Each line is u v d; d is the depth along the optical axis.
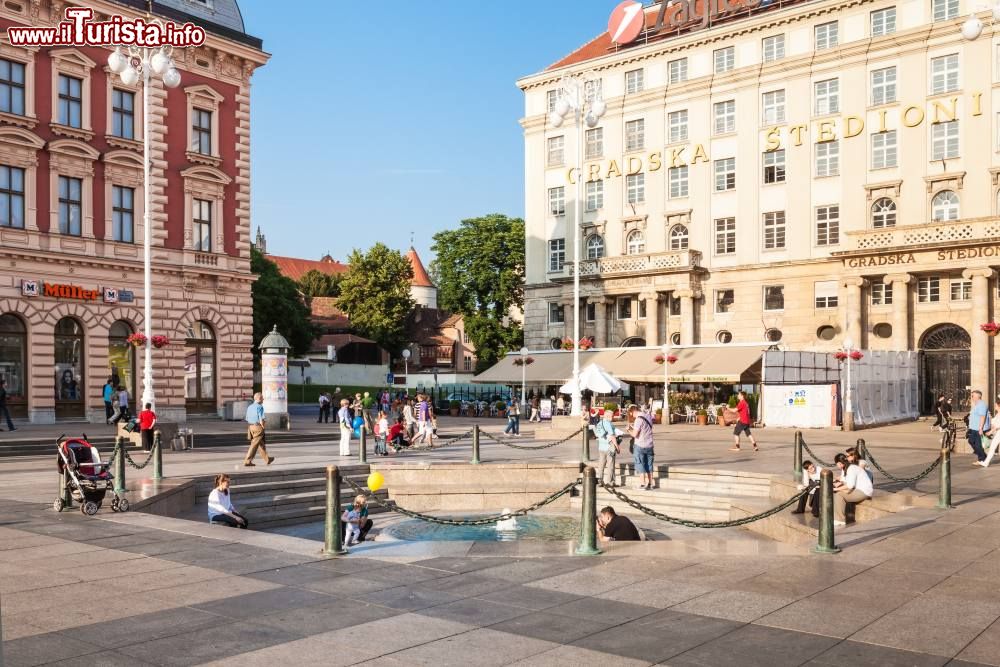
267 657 8.11
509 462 27.38
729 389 56.06
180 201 44.97
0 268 37.59
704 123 60.88
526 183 70.00
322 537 20.23
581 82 39.22
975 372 47.72
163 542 13.62
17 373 38.53
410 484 25.88
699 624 9.12
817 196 56.22
